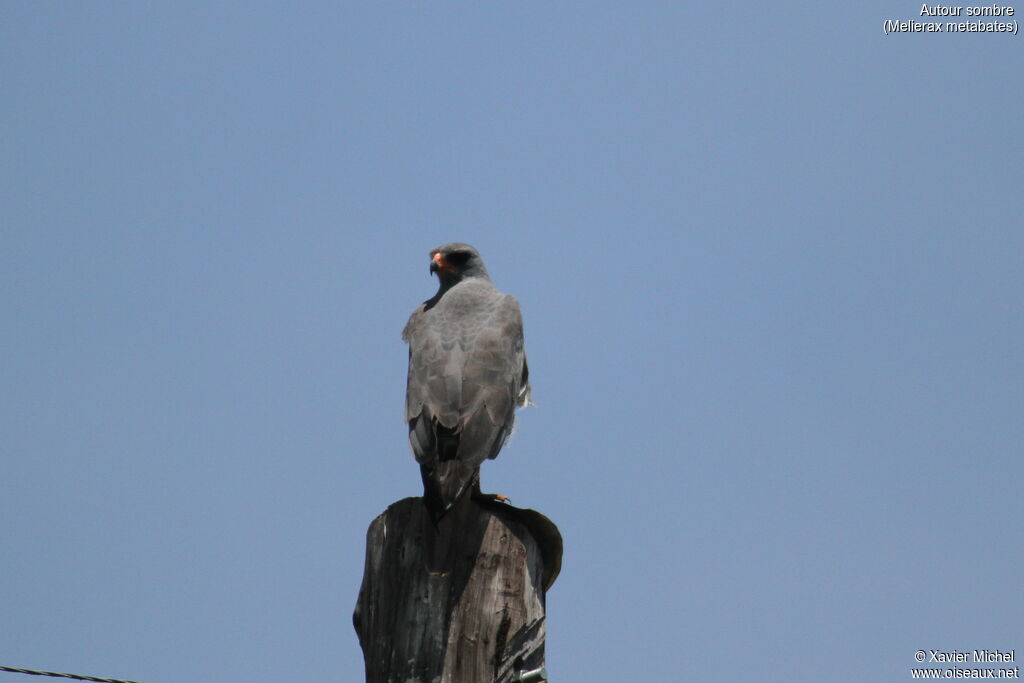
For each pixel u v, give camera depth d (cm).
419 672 1048
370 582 1103
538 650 1070
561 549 1144
